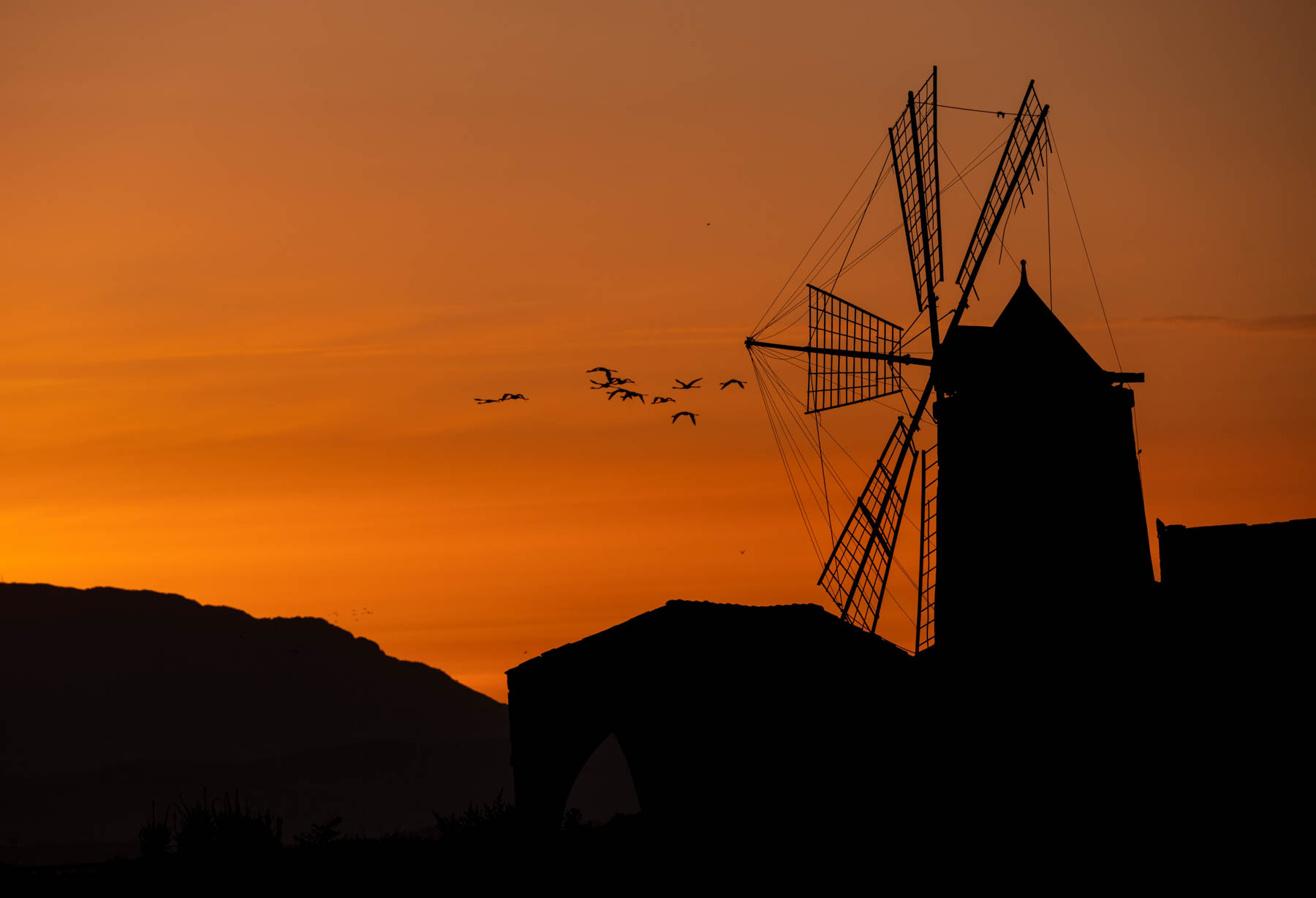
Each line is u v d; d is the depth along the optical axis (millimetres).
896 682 127625
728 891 115500
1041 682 121938
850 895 114375
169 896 117062
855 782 123125
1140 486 128750
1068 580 124750
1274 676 114125
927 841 119812
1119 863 114062
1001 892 115750
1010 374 130250
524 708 134875
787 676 125312
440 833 152625
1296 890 107312
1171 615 121938
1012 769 120125
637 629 128750
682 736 123125
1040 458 127812
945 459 133375
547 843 130375
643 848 124750
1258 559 120562
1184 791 113750
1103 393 129500
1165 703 116938
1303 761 110188
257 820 135000
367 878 120812
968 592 128125
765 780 122250
